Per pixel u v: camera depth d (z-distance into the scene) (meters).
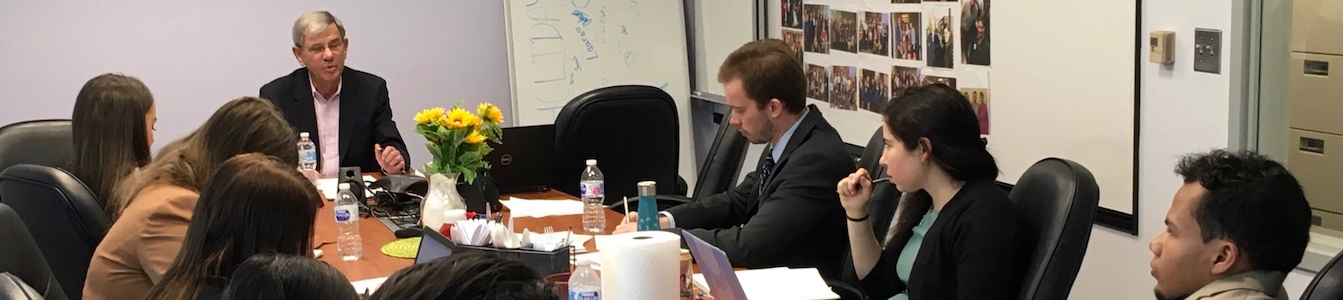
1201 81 2.97
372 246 2.77
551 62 5.36
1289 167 3.03
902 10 4.08
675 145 4.27
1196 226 1.74
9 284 1.61
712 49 5.47
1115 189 3.29
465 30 5.39
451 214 2.60
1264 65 2.90
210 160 2.34
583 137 3.98
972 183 2.22
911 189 2.30
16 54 4.79
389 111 4.42
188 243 1.82
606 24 5.43
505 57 5.48
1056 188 2.08
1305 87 2.99
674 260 1.87
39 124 3.76
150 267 2.25
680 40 5.57
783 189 2.68
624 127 4.06
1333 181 3.06
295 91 4.27
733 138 3.54
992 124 3.73
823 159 2.68
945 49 3.88
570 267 2.28
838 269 2.76
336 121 4.36
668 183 4.31
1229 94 2.89
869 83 4.34
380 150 3.69
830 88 4.65
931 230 2.24
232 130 2.34
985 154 2.23
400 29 5.28
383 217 3.13
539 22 5.32
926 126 2.22
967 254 2.13
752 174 3.20
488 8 5.41
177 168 2.36
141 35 4.92
